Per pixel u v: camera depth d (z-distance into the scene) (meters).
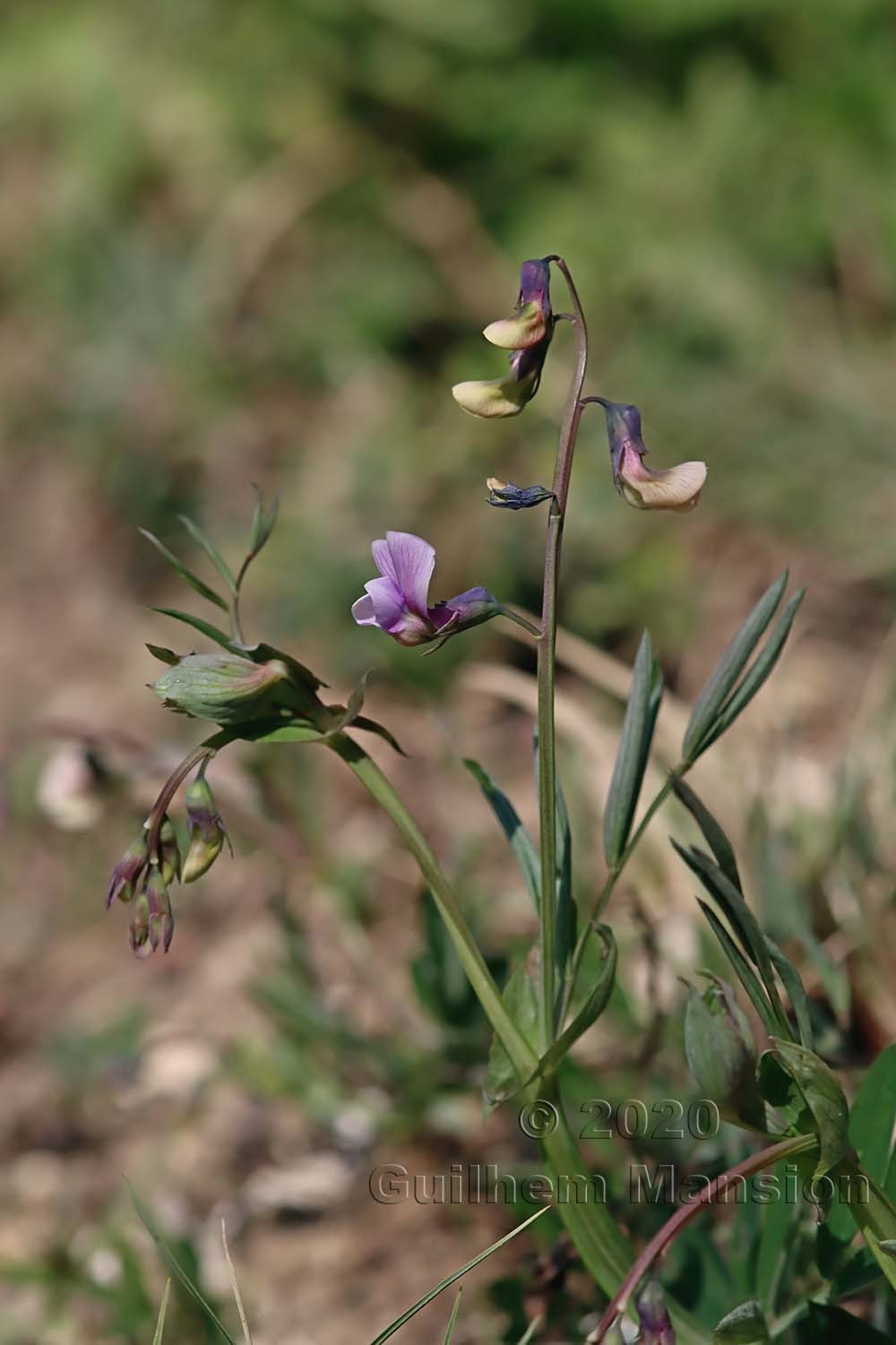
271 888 4.66
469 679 4.42
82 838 5.29
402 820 2.18
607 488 6.20
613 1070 3.42
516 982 2.25
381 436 6.87
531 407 6.63
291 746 4.80
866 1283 2.30
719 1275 2.59
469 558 6.23
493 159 7.99
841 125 7.56
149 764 4.15
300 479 6.96
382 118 8.17
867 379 6.57
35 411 7.87
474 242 7.71
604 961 2.12
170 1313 3.12
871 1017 3.43
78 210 8.27
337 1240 3.57
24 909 5.27
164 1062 4.24
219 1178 3.85
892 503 6.03
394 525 6.41
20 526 7.47
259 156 8.19
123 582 7.03
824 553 5.98
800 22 7.82
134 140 8.34
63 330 8.03
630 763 2.26
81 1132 4.18
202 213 8.07
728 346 6.90
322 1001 3.85
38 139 8.71
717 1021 1.88
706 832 2.11
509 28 8.05
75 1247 3.72
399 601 2.00
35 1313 3.51
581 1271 2.93
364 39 8.19
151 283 7.80
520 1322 2.79
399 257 7.67
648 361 6.76
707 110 7.66
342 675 6.01
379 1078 3.80
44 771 4.59
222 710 2.05
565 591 6.04
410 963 3.59
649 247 7.24
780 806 4.06
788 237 7.33
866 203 7.30
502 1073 2.23
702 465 1.98
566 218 7.51
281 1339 3.31
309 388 7.48
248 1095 4.05
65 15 8.97
